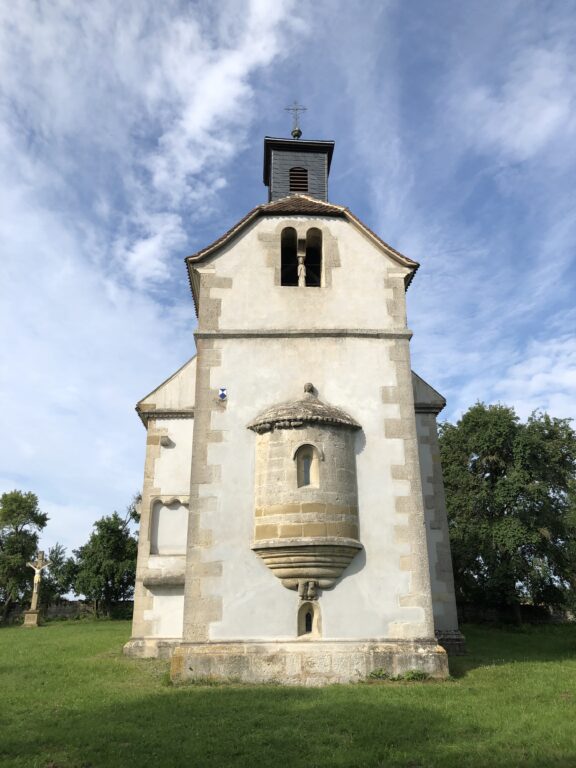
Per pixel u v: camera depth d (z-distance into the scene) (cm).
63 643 2108
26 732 827
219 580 1245
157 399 1800
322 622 1222
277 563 1238
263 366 1409
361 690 1080
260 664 1184
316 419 1299
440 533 1764
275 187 1958
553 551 3278
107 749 753
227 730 830
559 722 861
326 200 1962
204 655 1187
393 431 1372
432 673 1195
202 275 1474
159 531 1700
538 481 3391
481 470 3659
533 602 3481
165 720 880
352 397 1395
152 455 1755
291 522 1241
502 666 1409
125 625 3481
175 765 695
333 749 754
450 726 844
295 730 829
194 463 1319
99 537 4588
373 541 1287
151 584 1644
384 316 1473
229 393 1381
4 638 2462
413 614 1245
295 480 1271
